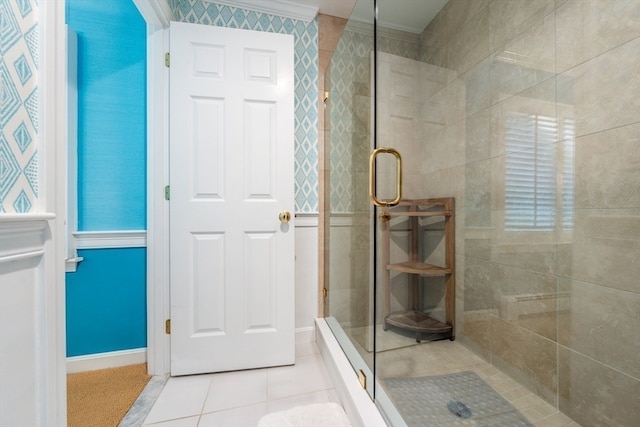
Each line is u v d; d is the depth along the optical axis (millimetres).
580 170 1015
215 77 1514
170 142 1476
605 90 937
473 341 1435
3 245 531
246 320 1553
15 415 570
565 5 1058
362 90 1588
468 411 1055
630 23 868
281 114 1594
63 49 691
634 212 864
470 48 1500
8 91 558
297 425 1098
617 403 896
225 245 1532
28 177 605
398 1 1518
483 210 1420
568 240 1052
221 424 1129
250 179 1561
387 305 1390
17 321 576
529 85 1203
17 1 578
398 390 1139
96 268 1551
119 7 1578
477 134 1461
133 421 1146
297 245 1874
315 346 1827
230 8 1710
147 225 1527
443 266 1542
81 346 1531
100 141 1561
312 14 1830
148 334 1503
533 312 1171
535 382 1147
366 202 1521
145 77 1609
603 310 940
